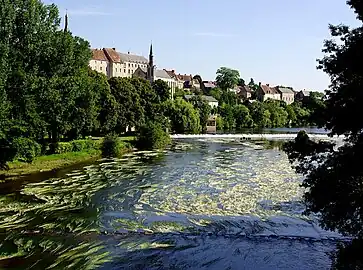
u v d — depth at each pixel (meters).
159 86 127.06
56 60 58.12
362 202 17.69
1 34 51.78
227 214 32.12
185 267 22.19
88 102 67.75
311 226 29.33
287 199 36.91
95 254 23.61
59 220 29.98
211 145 88.88
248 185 43.25
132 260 22.89
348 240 26.67
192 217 31.19
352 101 18.22
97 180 45.03
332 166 18.94
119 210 32.97
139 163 58.75
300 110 186.88
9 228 27.97
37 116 52.72
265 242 26.16
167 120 107.50
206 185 43.16
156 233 27.50
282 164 59.50
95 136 86.38
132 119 90.62
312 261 23.31
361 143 18.16
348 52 17.84
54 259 22.78
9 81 51.56
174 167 55.28
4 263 22.06
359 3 17.83
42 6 57.69
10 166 50.97
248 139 107.12
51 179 45.09
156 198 37.16
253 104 182.88
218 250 24.73
